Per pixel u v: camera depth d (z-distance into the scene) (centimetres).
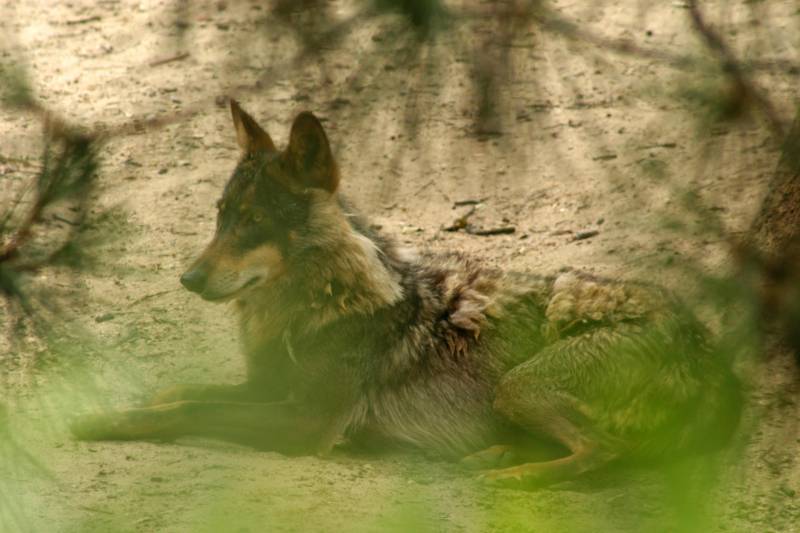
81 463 1017
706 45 721
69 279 748
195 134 1984
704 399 1080
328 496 980
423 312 1171
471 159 1808
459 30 678
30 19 2509
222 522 877
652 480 1058
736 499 977
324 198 1141
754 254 532
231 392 1190
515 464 1120
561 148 1841
